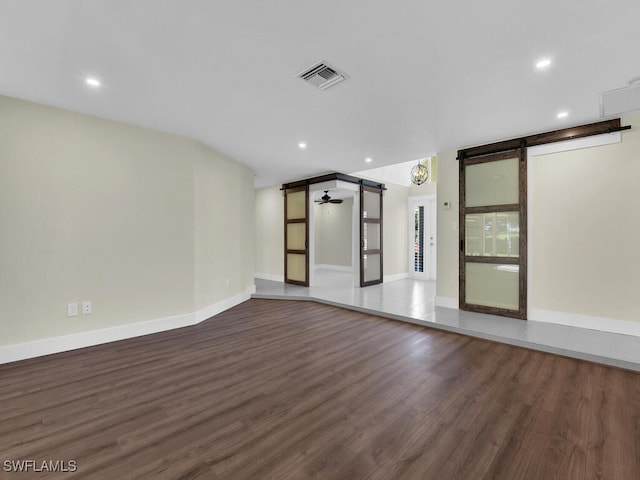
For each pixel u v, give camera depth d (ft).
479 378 8.74
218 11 6.09
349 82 8.91
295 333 12.85
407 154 16.57
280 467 5.35
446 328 13.09
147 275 12.69
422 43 7.11
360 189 22.43
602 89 9.30
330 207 33.14
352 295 19.47
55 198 10.61
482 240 14.96
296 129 12.81
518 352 10.71
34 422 6.67
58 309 10.66
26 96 9.80
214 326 13.82
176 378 8.76
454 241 15.92
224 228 16.81
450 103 10.27
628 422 6.64
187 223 13.87
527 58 7.69
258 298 19.86
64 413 7.01
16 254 9.92
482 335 12.09
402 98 9.89
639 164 11.28
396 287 22.49
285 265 24.31
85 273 11.21
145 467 5.35
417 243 27.55
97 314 11.46
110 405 7.35
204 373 9.08
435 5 5.92
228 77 8.65
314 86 9.16
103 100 10.11
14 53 7.48
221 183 16.46
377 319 14.98
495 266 14.57
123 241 12.07
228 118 11.59
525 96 9.75
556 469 5.31
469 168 15.28
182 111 10.98
